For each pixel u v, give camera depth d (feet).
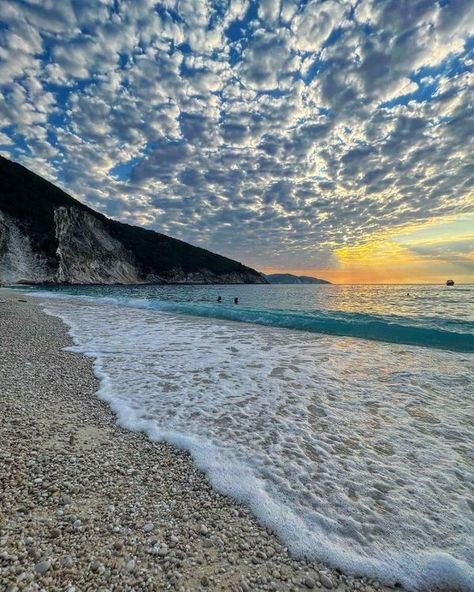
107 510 8.94
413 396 18.19
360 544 8.18
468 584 7.23
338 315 55.26
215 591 6.81
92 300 93.45
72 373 21.62
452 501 9.65
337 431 14.14
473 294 119.24
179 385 19.98
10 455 11.03
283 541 8.27
